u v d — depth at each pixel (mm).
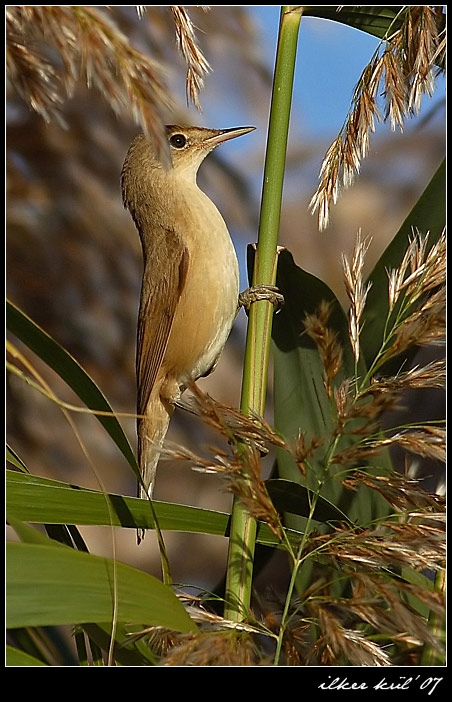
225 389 10227
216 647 3350
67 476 9367
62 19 3023
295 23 4508
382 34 4758
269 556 5117
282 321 5195
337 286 9969
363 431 3770
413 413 6855
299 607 3639
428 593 3408
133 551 10398
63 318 9203
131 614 3166
